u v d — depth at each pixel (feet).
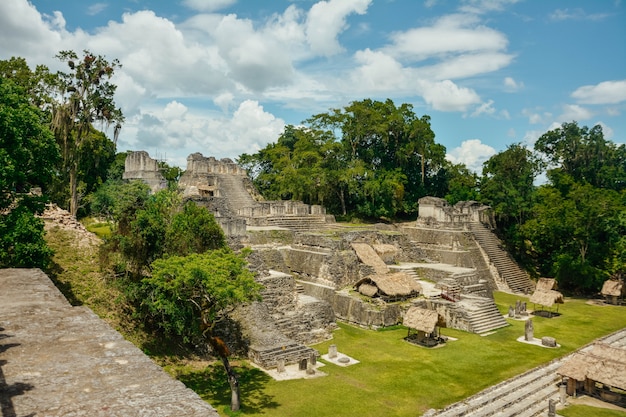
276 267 114.01
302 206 154.81
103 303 75.77
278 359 75.77
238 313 84.28
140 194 146.20
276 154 220.64
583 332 103.40
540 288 123.54
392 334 96.12
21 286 40.52
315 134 193.77
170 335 76.02
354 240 129.70
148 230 72.74
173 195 118.32
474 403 65.62
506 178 176.76
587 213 141.28
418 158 207.31
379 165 202.69
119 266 73.97
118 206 109.91
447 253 144.77
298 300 96.63
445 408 63.36
